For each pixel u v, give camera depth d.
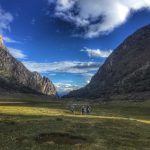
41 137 45.69
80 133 50.19
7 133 48.56
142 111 136.25
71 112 115.69
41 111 108.75
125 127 61.75
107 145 43.56
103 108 165.00
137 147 44.12
